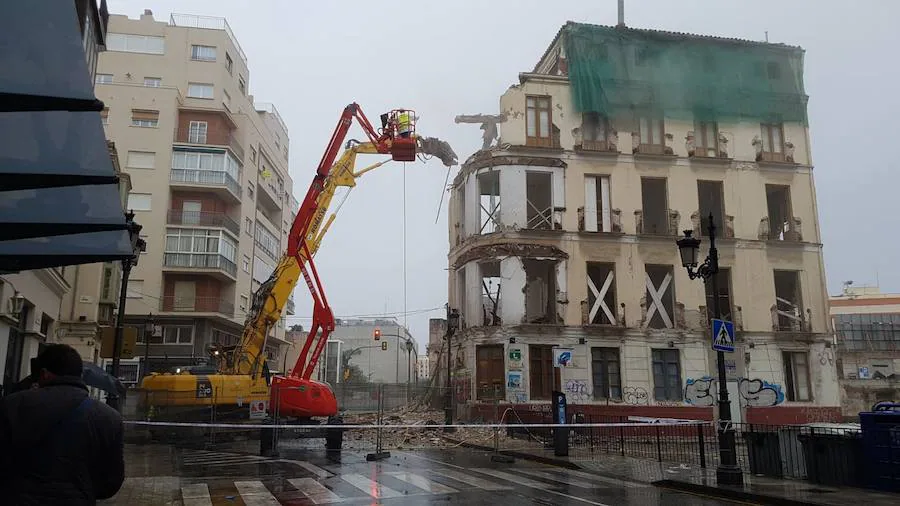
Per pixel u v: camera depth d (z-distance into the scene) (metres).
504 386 26.08
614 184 28.97
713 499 10.22
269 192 51.53
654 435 22.16
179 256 39.25
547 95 29.47
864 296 61.72
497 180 30.59
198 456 15.96
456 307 30.75
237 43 48.34
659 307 28.31
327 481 11.48
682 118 30.03
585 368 26.67
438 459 15.97
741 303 28.56
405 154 22.14
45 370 3.35
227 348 22.23
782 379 28.06
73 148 5.00
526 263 28.00
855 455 10.76
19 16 4.28
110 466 3.27
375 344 104.25
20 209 6.04
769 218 32.06
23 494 2.98
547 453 17.25
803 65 31.72
